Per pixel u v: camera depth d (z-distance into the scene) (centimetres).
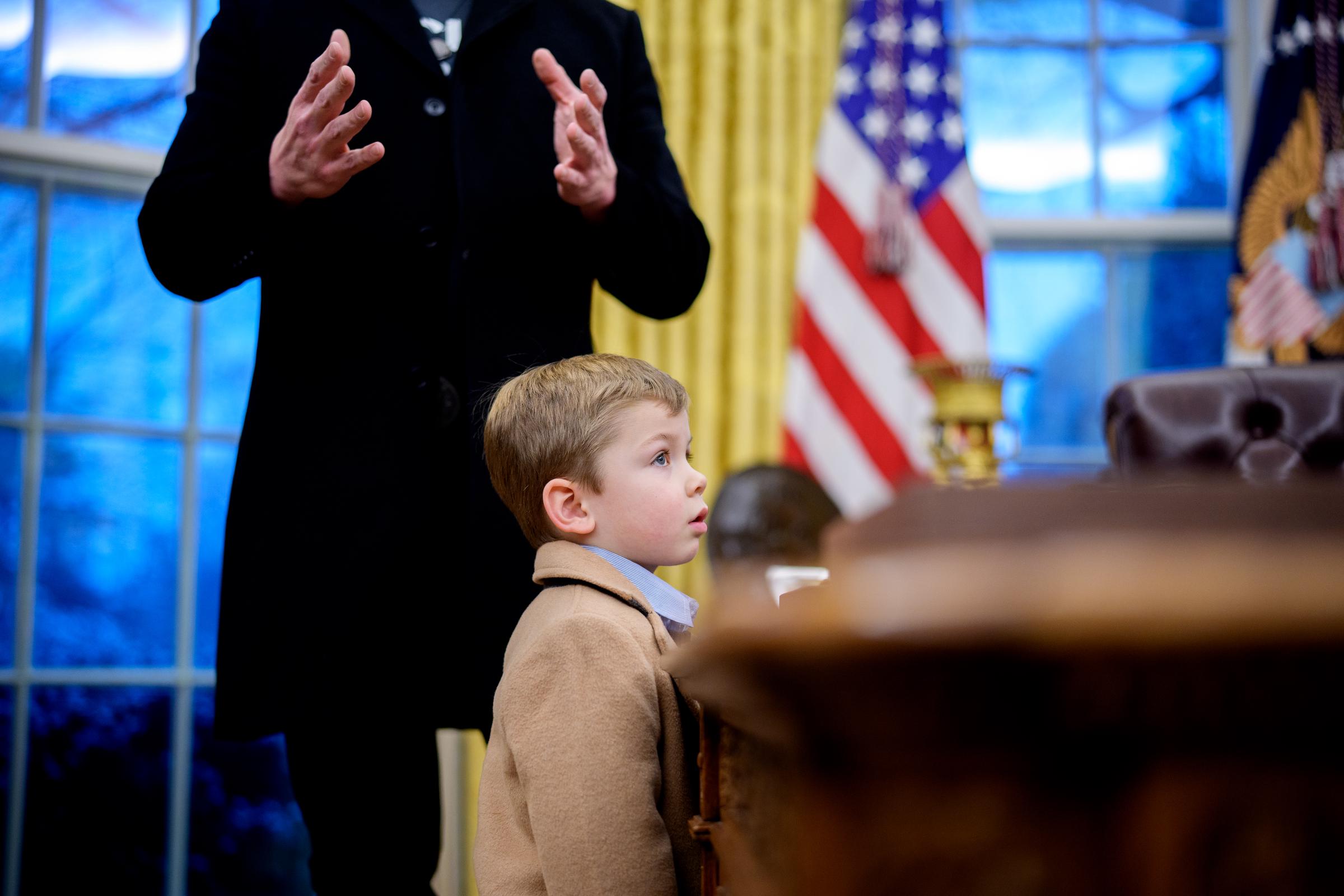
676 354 310
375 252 136
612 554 110
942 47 340
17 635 263
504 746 102
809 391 317
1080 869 31
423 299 138
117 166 286
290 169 125
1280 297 327
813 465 313
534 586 133
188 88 302
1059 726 30
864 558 35
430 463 135
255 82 140
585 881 89
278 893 277
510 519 134
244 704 128
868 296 322
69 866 261
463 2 149
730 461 310
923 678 30
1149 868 31
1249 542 30
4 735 259
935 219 328
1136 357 359
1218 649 27
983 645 28
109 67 295
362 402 134
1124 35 367
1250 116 362
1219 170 367
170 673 277
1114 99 371
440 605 134
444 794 275
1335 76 329
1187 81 370
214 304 293
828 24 336
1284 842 31
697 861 95
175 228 129
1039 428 354
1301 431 170
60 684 265
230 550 132
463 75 141
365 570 131
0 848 256
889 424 316
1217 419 170
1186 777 31
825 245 323
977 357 321
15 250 276
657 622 102
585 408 110
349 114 123
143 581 278
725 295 316
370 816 146
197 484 286
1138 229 360
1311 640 27
